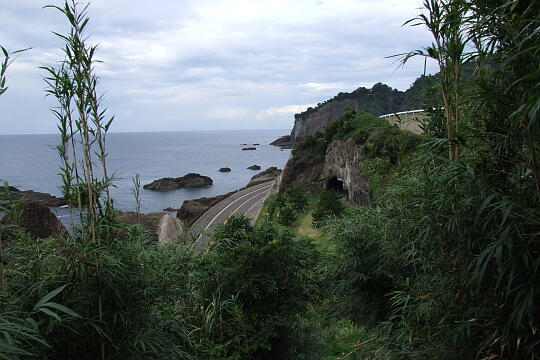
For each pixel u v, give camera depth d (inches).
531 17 74.6
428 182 96.0
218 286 199.3
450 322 91.7
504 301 80.2
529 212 71.2
